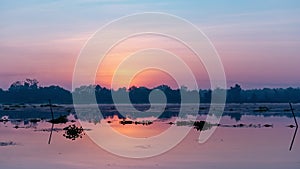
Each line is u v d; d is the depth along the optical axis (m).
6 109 115.50
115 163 25.39
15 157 27.80
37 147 32.84
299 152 29.48
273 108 120.56
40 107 129.62
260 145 33.28
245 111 98.38
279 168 23.75
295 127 50.12
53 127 51.41
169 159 26.70
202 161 25.95
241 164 24.89
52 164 25.22
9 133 43.91
